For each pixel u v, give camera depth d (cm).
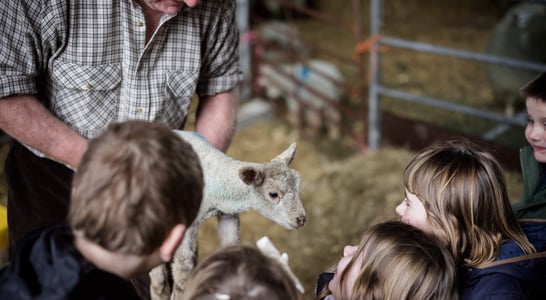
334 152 547
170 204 119
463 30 814
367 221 434
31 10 187
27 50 191
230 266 124
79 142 203
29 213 226
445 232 177
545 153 214
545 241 194
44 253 119
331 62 719
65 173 217
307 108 570
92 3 192
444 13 872
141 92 207
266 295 120
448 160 180
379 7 501
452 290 163
